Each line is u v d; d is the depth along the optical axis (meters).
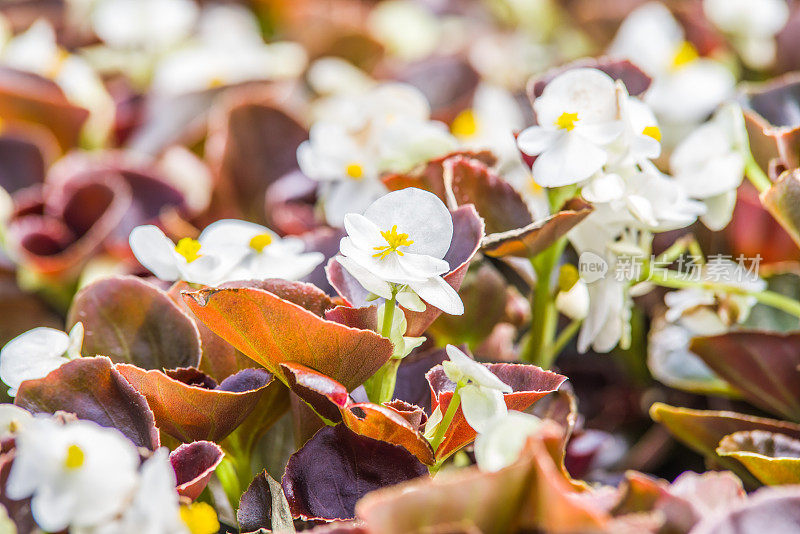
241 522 0.60
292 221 0.75
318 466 0.60
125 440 0.58
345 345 0.59
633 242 0.65
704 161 0.67
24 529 0.57
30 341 0.61
